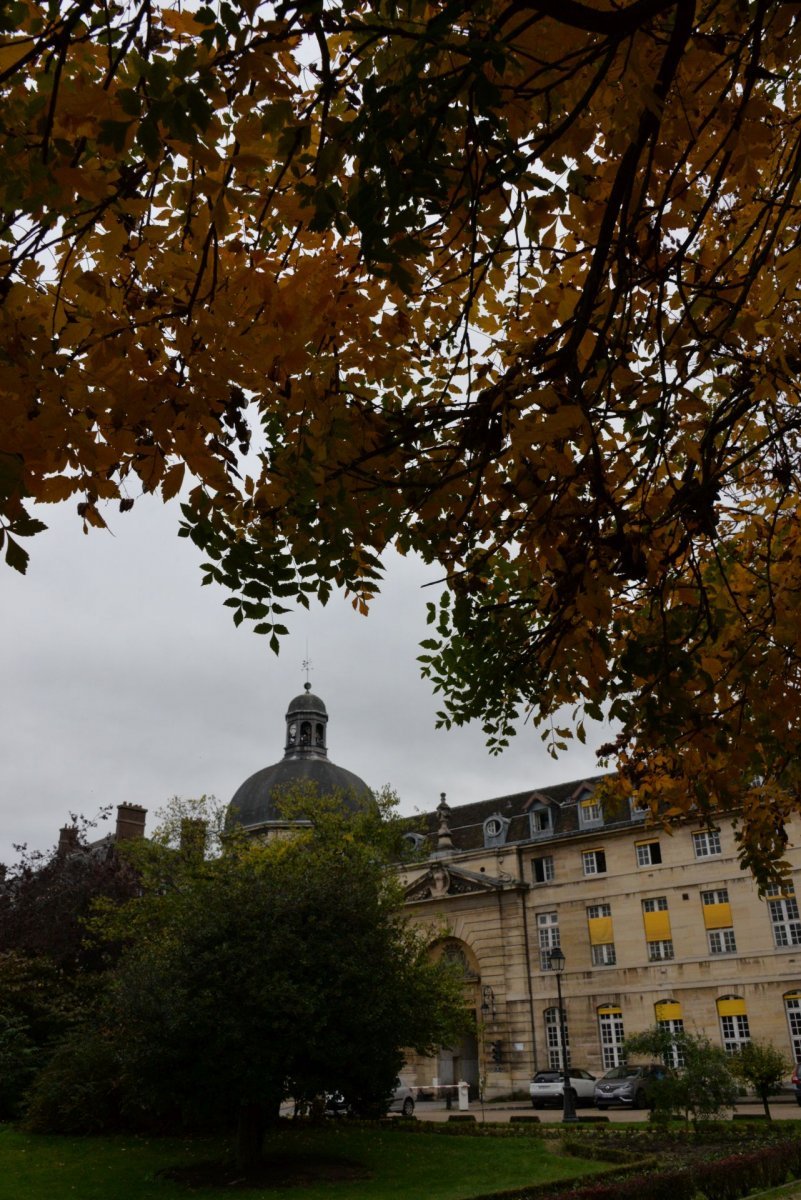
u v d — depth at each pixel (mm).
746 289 3713
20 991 26328
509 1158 17219
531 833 41875
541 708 5328
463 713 6355
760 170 4359
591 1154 17281
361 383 4246
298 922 16219
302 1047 15109
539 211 3248
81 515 2746
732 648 4648
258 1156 16141
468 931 40875
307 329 3037
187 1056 15188
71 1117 20625
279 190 3408
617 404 4156
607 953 37250
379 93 2588
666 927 35969
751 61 3133
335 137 2656
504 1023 38562
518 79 3182
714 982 34125
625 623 4875
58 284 2867
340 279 3395
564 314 3910
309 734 53438
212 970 15367
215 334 2764
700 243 4695
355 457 3809
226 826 29656
